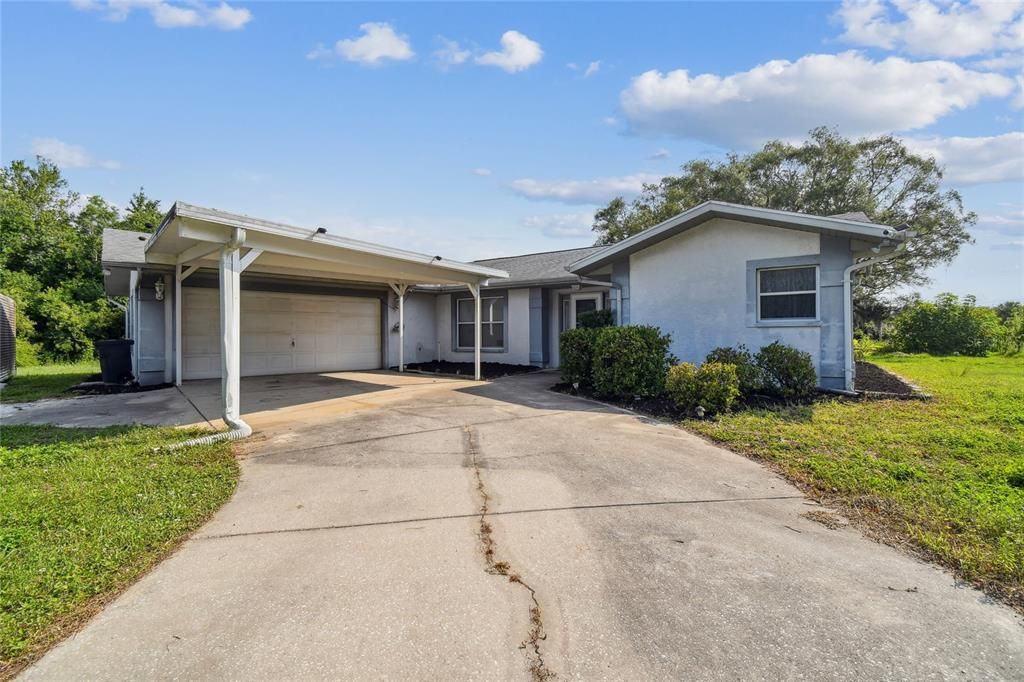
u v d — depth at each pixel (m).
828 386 8.55
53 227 24.72
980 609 2.63
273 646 2.35
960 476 4.47
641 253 10.69
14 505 3.93
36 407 8.62
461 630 2.45
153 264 10.14
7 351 13.69
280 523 3.76
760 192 26.80
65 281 22.77
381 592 2.80
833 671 2.17
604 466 5.07
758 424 6.48
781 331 9.03
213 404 8.72
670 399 7.92
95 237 24.45
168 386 11.02
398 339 15.61
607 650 2.30
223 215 6.31
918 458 5.01
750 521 3.74
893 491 4.18
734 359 8.43
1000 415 6.54
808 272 8.84
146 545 3.34
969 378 10.19
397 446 5.86
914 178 24.55
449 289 15.81
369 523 3.73
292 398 9.27
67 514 3.79
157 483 4.53
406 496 4.28
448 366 15.03
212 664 2.23
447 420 7.21
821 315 8.62
